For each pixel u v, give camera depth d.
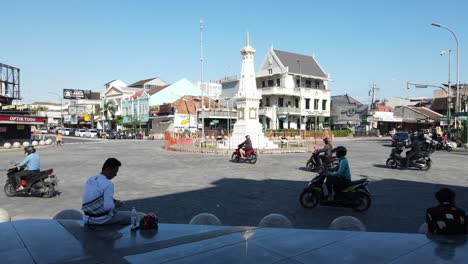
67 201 9.42
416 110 64.38
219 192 10.54
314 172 14.92
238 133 27.45
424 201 9.27
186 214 7.94
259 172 14.94
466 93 49.94
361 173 14.56
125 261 3.79
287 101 58.53
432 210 4.80
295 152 25.44
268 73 59.94
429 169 15.62
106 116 70.44
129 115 66.25
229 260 3.83
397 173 14.57
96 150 28.75
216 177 13.52
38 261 3.79
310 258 3.90
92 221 5.11
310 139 41.97
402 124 65.19
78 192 10.64
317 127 61.34
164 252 4.08
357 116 64.62
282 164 18.02
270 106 57.91
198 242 4.47
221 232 4.92
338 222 5.52
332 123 63.94
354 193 8.13
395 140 31.31
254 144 26.83
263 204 8.97
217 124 58.03
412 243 4.39
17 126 33.59
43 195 9.96
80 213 6.17
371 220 7.45
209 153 24.75
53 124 95.75
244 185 11.75
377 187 11.34
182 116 54.88
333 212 8.19
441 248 4.18
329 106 63.88
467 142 29.73
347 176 8.26
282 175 14.05
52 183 9.97
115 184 11.95
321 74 63.38
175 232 4.89
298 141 37.72
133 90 72.50
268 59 61.62
